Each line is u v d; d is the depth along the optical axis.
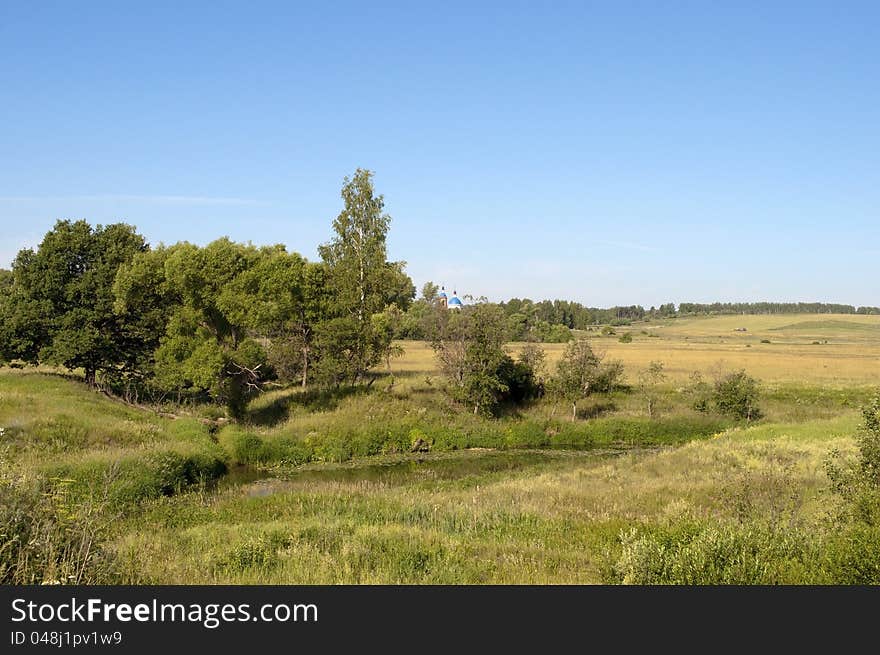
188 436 28.55
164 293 35.59
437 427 33.19
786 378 58.75
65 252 36.62
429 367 62.97
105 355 37.16
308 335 40.16
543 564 11.48
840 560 8.63
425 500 18.67
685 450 26.44
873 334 169.12
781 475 18.25
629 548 10.25
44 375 38.62
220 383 33.09
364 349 38.34
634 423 34.97
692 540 10.25
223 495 20.64
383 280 41.19
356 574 10.92
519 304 158.88
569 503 18.00
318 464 28.47
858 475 11.98
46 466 18.69
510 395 40.09
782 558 9.34
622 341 120.00
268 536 13.32
